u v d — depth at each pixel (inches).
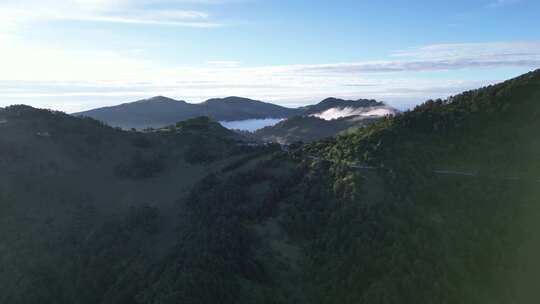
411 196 2955.2
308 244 2866.6
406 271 2475.4
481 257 2586.1
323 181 3294.8
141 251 3309.5
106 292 2928.2
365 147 3558.1
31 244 3405.5
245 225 3088.1
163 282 2652.6
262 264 2733.8
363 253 2591.0
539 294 2421.3
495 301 2434.8
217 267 2628.0
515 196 2893.7
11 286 3031.5
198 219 3395.7
